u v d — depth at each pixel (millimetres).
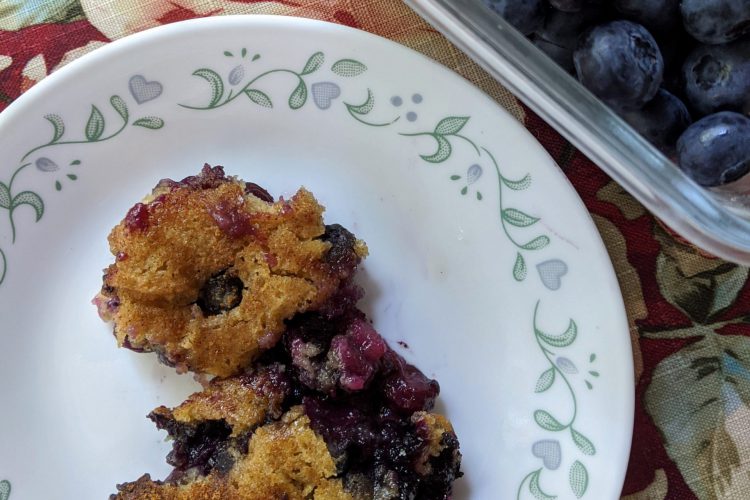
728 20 196
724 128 204
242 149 243
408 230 243
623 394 234
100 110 237
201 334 225
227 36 235
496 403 241
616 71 202
